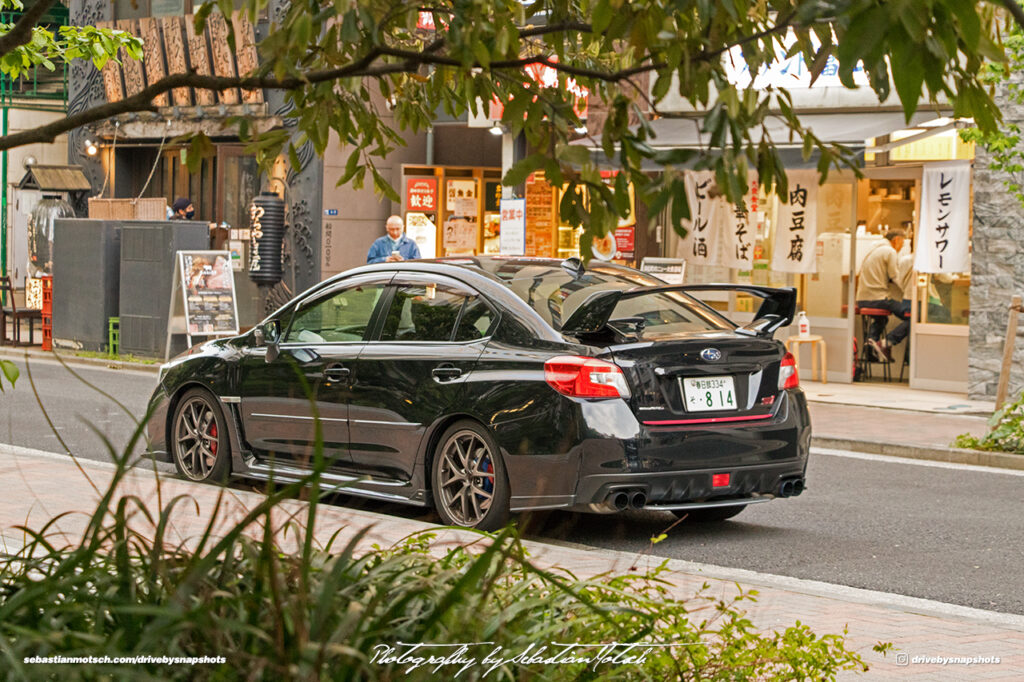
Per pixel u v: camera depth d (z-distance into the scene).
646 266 32.22
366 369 14.51
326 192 40.75
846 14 4.13
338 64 6.25
